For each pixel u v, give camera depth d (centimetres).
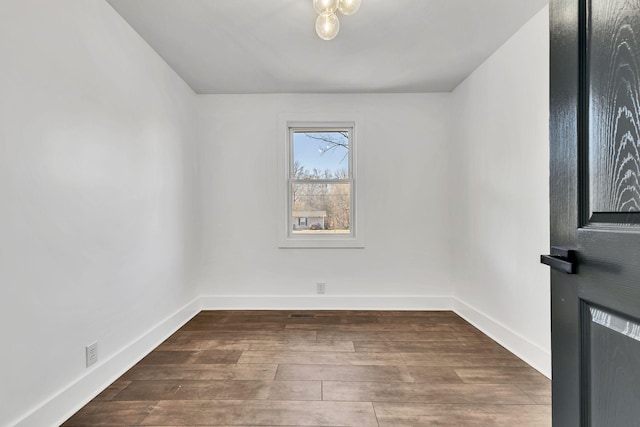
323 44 230
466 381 183
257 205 325
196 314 307
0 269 123
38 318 139
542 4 187
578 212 77
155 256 236
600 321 70
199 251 320
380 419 149
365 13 194
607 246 67
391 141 324
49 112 144
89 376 166
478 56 249
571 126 79
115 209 190
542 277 195
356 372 193
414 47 235
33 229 136
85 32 166
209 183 323
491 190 249
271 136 324
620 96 65
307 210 336
